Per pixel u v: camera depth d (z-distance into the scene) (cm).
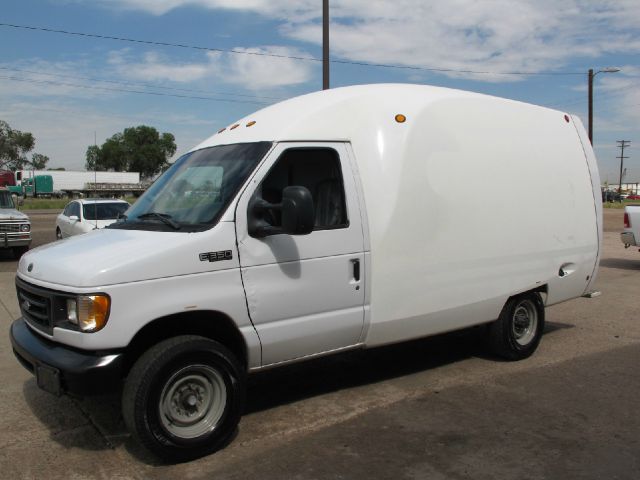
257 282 422
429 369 588
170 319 397
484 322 580
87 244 423
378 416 468
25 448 417
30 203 5566
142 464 393
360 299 479
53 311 388
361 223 477
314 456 400
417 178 507
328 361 616
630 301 938
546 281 624
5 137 11312
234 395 413
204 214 421
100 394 370
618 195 7544
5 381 555
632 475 370
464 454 401
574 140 667
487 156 564
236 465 389
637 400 499
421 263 512
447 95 552
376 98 512
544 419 459
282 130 455
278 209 415
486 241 560
